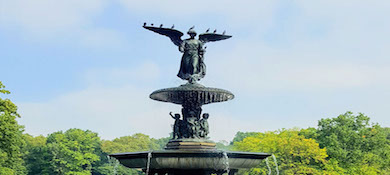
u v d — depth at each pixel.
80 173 88.69
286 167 57.78
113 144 107.81
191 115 18.84
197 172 17.06
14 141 44.19
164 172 17.09
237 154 16.81
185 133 18.56
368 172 57.00
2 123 42.72
